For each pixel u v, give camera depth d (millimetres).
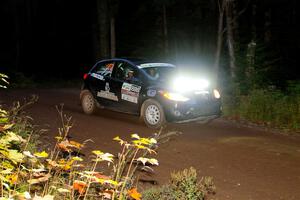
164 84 9945
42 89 20016
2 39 37156
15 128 7668
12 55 35344
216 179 6473
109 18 23578
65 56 33906
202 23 25984
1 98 15297
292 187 6219
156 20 26703
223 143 8805
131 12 28641
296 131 10297
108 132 9531
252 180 6480
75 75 30125
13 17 35219
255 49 16531
